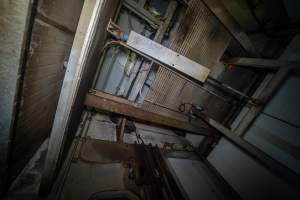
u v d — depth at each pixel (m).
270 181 2.30
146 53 2.22
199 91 3.04
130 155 2.34
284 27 2.86
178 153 3.06
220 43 2.80
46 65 1.23
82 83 1.23
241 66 3.21
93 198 1.55
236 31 2.74
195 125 2.95
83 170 1.80
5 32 0.77
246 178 2.60
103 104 2.22
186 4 2.31
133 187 1.84
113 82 2.97
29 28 0.81
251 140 2.76
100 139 2.42
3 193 1.22
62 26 1.29
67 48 1.61
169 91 2.84
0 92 0.87
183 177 2.46
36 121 1.42
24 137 1.26
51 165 1.19
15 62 0.82
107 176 1.85
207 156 3.40
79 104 1.56
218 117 3.46
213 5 2.37
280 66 2.45
